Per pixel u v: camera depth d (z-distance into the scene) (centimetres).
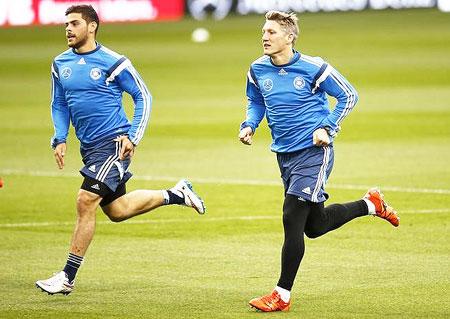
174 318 2095
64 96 2381
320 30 10288
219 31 10600
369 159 4181
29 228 3053
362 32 9944
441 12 12056
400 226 2997
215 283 2398
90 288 2355
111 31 10731
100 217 3189
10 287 2370
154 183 3784
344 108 2211
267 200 3441
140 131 2303
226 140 4756
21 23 11425
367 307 2169
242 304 2209
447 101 5850
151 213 3234
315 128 2223
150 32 10619
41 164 4228
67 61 2328
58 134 2386
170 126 5172
